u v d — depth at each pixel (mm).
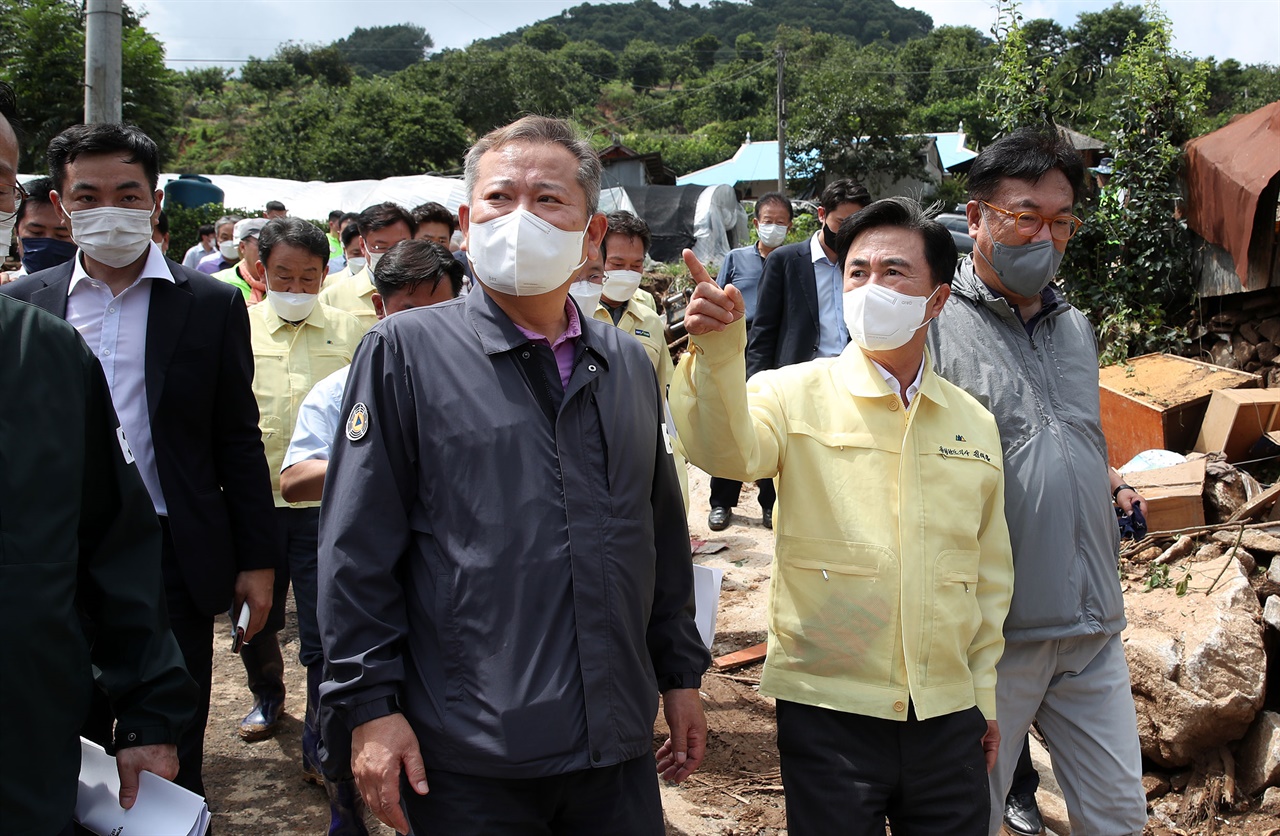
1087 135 8297
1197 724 3484
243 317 2818
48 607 1646
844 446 2400
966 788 2312
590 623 1832
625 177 36188
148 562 1942
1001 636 2469
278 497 3727
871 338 2361
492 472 1818
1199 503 4512
